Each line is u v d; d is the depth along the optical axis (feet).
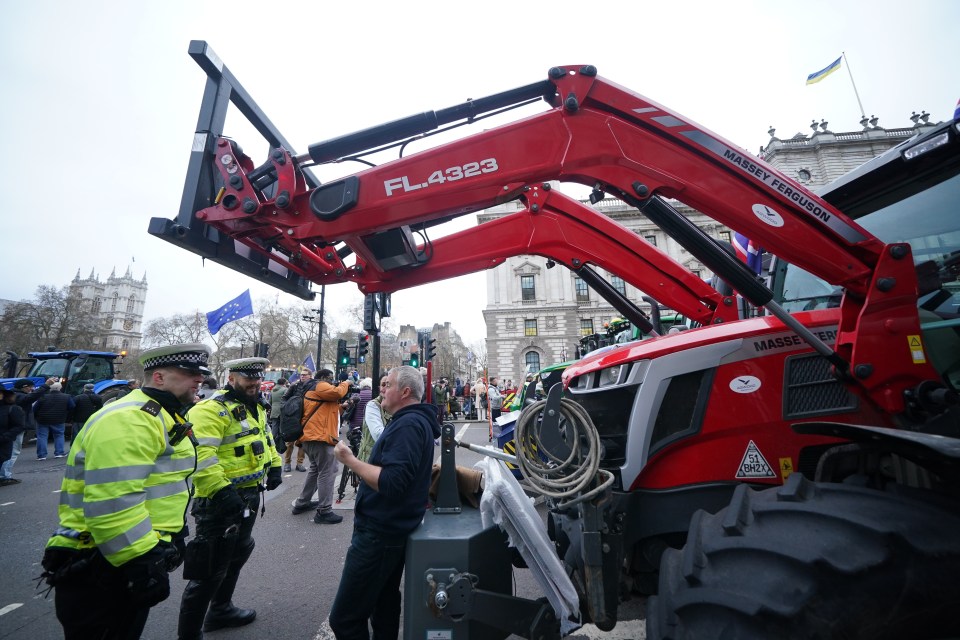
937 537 4.10
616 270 14.19
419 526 7.43
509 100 8.18
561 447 6.80
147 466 6.75
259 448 11.05
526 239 13.99
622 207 104.68
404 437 7.58
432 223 10.52
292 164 8.38
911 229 8.77
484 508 6.88
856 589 3.99
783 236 7.06
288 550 15.62
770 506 4.95
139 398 7.30
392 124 8.32
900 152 7.89
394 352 177.99
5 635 10.53
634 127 7.47
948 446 4.16
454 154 7.88
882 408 6.64
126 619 6.85
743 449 7.22
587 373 8.89
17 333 140.77
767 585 4.21
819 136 111.34
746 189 7.17
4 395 26.50
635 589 8.21
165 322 211.82
